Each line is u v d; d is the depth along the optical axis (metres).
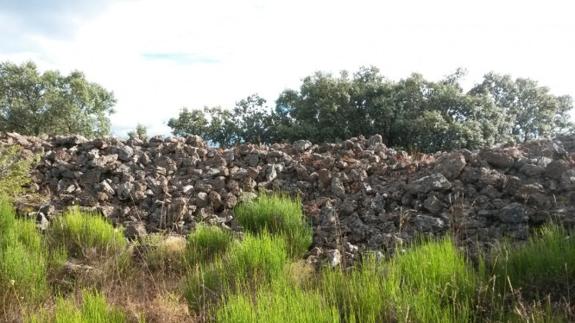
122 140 9.84
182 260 5.59
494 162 7.19
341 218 6.79
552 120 28.28
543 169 6.74
